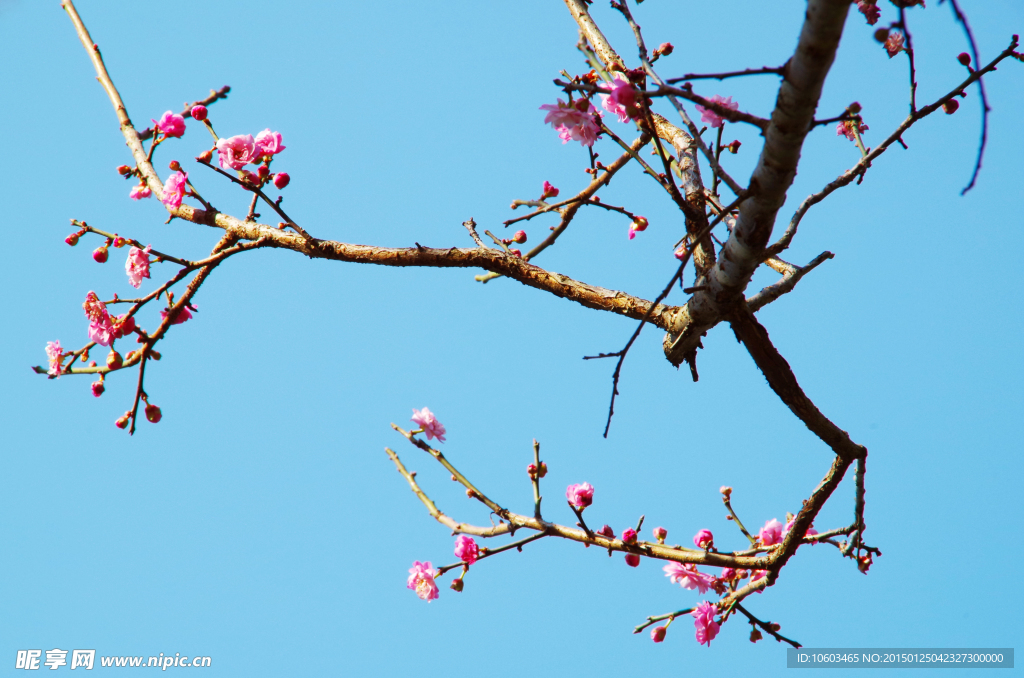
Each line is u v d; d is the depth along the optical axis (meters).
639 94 3.49
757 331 4.46
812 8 2.80
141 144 6.36
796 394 4.75
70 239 5.84
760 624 5.94
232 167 5.39
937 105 4.58
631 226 5.66
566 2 6.04
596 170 5.67
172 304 5.89
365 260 5.25
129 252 5.93
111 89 6.66
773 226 3.70
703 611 5.70
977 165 3.12
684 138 5.53
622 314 4.98
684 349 4.86
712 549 5.99
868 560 5.60
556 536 5.54
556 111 4.39
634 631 5.82
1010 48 4.70
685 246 5.43
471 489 5.75
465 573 5.83
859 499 5.33
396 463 6.18
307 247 5.31
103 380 5.85
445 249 5.21
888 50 4.72
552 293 5.14
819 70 2.95
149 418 5.86
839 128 5.83
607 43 5.70
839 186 4.55
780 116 3.15
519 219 4.77
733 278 4.00
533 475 5.64
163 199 5.85
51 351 5.91
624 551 5.39
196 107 5.50
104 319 5.68
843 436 5.07
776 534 6.21
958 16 2.84
